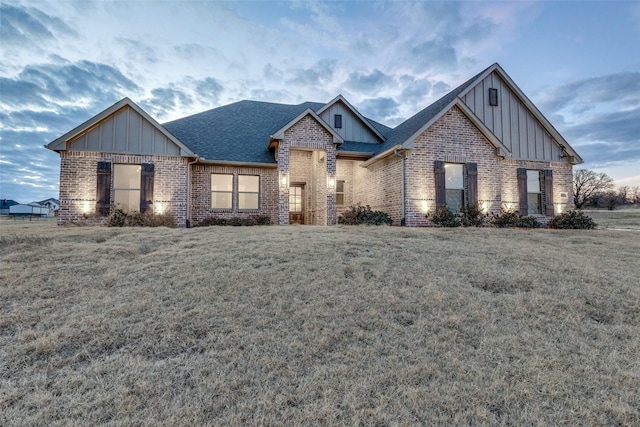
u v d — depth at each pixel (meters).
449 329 3.71
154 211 12.74
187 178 13.26
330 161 14.66
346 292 4.63
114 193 13.35
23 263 5.63
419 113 17.52
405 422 2.31
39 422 2.31
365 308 4.17
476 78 15.35
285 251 6.59
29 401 2.52
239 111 18.72
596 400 2.57
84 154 12.24
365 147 16.78
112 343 3.36
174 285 4.81
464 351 3.27
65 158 12.06
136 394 2.61
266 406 2.46
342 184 17.77
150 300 4.31
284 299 4.38
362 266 5.77
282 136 14.09
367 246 7.29
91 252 6.38
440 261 6.25
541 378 2.82
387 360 3.09
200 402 2.50
